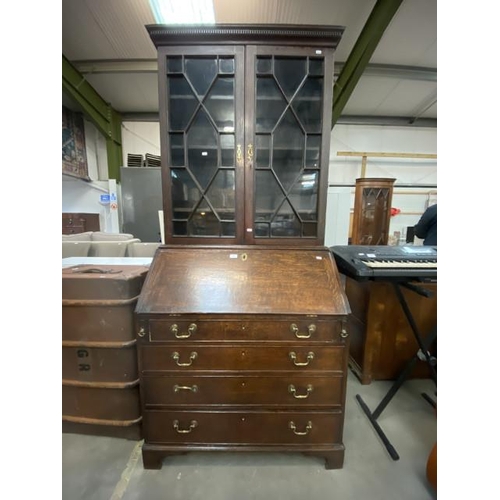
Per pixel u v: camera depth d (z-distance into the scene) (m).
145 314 0.94
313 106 1.14
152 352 0.97
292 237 1.17
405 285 1.17
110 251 2.21
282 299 0.98
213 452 1.03
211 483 0.98
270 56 1.06
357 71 2.61
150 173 3.84
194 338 0.96
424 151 4.39
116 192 4.17
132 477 1.00
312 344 0.97
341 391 0.99
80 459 1.08
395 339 1.59
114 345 1.11
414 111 4.04
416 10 2.19
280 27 1.01
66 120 3.82
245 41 1.04
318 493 0.95
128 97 3.76
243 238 1.16
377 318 1.56
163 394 1.00
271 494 0.95
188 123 1.12
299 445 1.03
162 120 1.09
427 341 1.26
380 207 3.08
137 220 3.88
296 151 1.17
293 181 1.17
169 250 1.14
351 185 4.29
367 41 2.30
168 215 1.15
